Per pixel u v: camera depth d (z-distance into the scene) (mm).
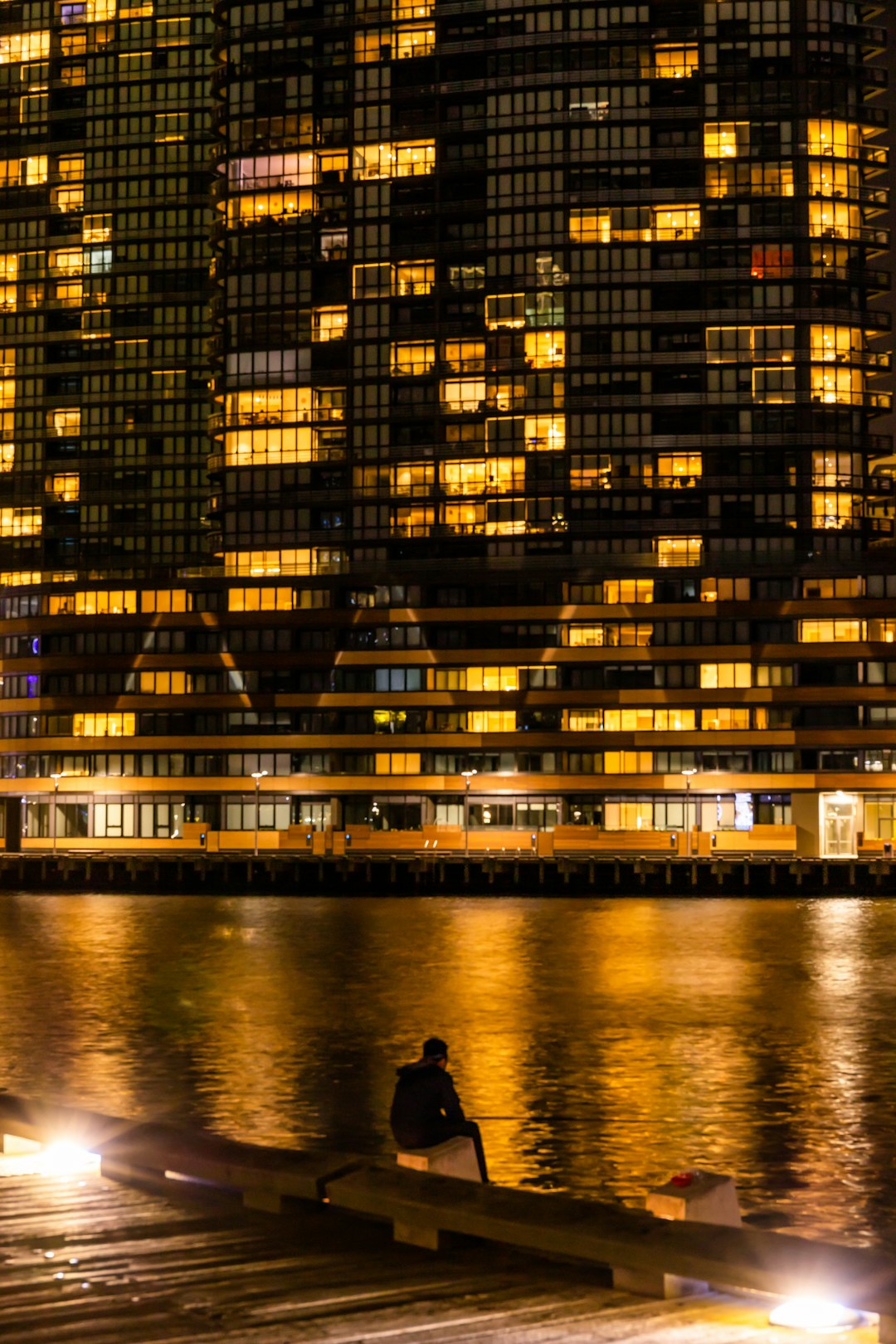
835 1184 32219
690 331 145500
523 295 147125
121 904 113125
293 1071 45188
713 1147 35438
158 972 71500
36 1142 19156
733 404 144000
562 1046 50531
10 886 126312
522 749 136750
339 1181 15773
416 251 149250
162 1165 17453
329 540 148125
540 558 139000
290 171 152625
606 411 144875
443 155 150000
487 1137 36469
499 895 119312
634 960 76875
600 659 136500
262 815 140750
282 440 150125
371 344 149750
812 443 143125
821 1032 53750
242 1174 16500
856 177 147250
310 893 121250
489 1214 14523
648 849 130375
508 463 146375
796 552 139500
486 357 147375
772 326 144875
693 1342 12180
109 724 143500
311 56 152875
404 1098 20312
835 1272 12641
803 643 133625
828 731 132375
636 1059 47844
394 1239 15172
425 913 105312
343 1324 12508
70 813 144750
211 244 155875
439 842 134750
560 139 147375
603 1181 32312
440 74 150500
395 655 140000
